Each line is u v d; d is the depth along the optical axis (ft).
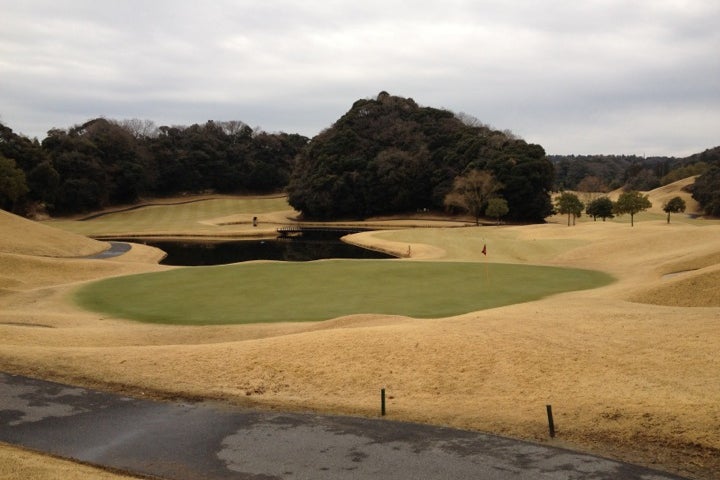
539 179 322.75
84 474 30.76
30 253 164.76
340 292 102.89
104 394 44.65
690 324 57.06
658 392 41.55
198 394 45.03
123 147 395.34
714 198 382.01
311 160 382.83
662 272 118.21
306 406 42.78
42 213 341.21
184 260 197.98
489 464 33.09
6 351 54.24
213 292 103.76
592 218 353.31
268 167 462.19
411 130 388.57
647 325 57.67
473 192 311.06
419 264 133.18
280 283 111.65
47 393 44.55
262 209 400.47
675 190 488.85
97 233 258.57
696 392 41.01
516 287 107.96
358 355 52.31
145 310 90.07
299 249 224.33
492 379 46.68
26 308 92.94
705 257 121.08
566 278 118.21
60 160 344.69
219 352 54.49
